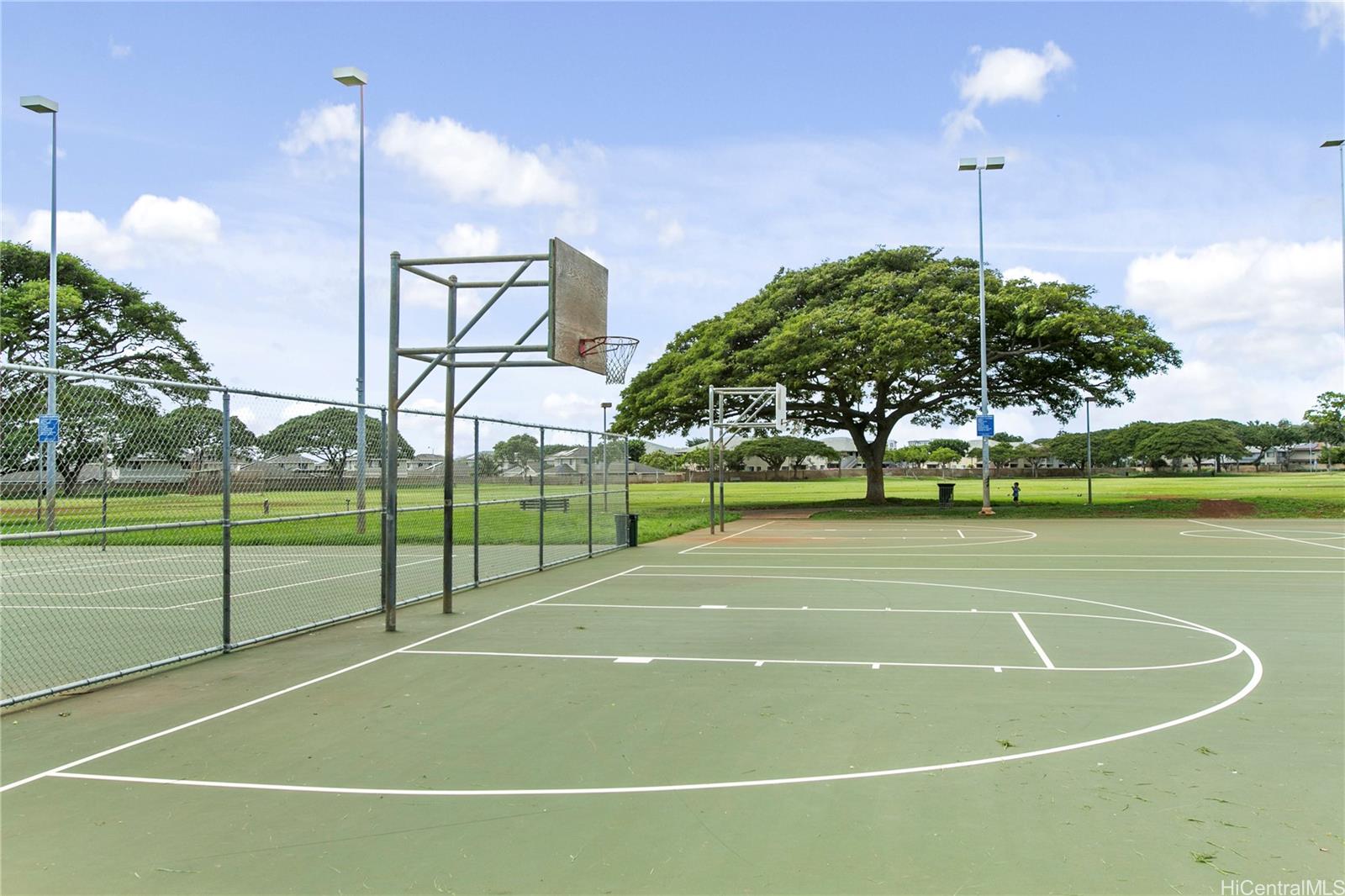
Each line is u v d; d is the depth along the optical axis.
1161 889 4.37
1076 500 45.50
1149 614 12.41
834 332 36.16
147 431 10.16
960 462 130.12
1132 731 6.93
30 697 8.04
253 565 19.45
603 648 10.32
